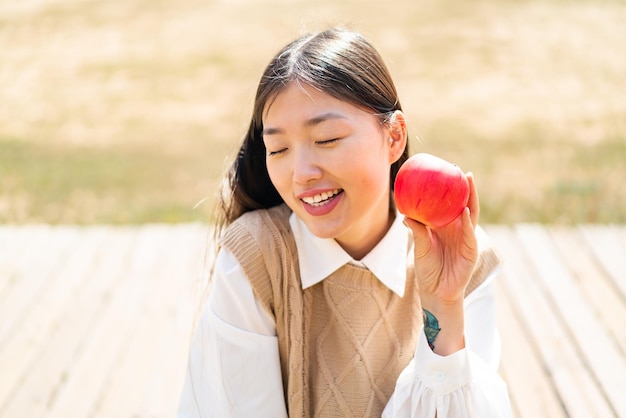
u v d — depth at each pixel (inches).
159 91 337.1
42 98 336.8
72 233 174.9
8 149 272.1
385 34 406.3
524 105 308.8
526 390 115.1
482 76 344.2
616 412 109.7
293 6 467.2
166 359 125.4
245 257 73.4
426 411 68.4
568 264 155.9
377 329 75.7
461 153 256.2
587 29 410.9
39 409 113.7
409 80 339.0
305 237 75.0
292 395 73.0
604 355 123.7
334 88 66.6
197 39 411.8
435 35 403.9
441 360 67.5
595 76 341.7
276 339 74.7
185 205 211.0
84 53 398.9
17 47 412.8
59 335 133.3
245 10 462.3
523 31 409.7
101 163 255.0
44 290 149.2
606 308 138.5
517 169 239.1
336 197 67.7
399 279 75.5
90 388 118.4
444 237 68.7
